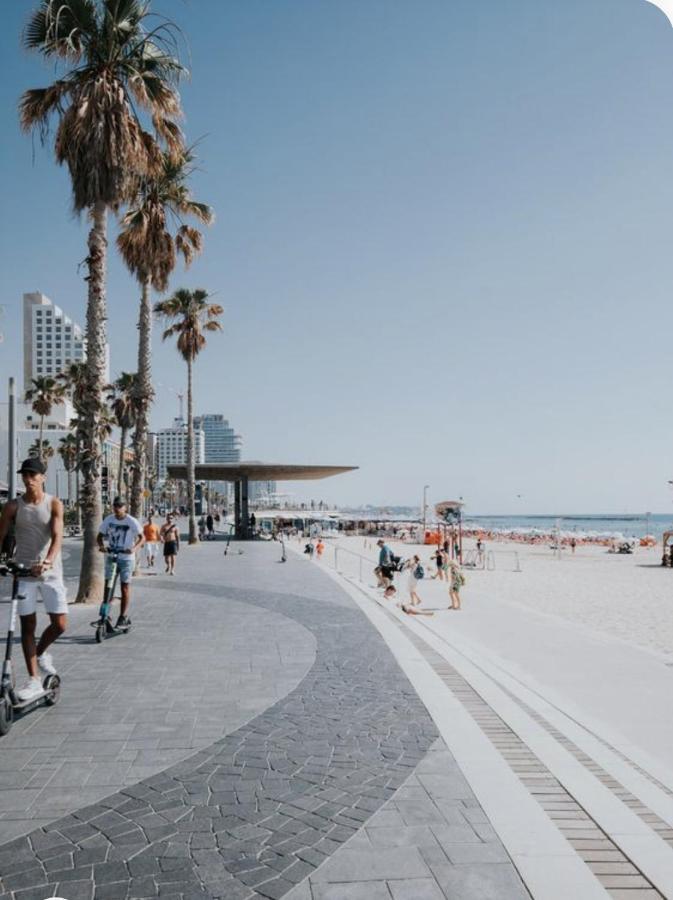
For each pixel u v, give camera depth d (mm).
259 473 41719
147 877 2998
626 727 5852
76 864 3121
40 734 5027
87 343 12422
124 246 18625
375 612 11750
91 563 12312
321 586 15984
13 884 2949
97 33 11820
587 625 12906
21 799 3865
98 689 6336
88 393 12352
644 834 3352
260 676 6887
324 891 2854
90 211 12516
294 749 4699
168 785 4059
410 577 15453
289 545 41344
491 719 5449
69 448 69875
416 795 3877
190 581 16891
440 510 33500
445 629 11688
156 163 13445
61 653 7957
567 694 7105
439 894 2818
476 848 3229
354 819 3564
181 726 5227
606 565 34719
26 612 5484
